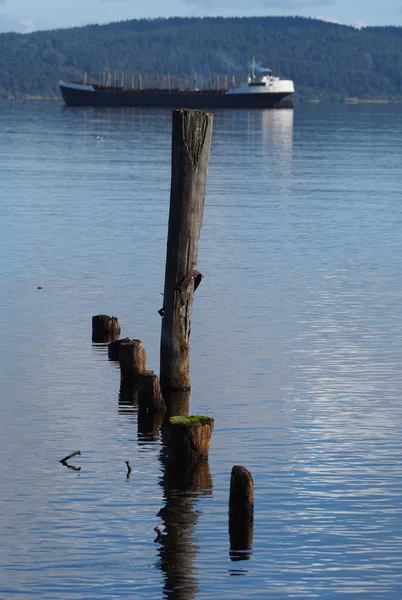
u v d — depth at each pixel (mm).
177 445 32156
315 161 167625
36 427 35094
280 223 86562
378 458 32750
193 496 29734
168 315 38812
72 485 30266
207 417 33031
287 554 26438
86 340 46469
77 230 79625
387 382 40906
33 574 25266
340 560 26172
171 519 28234
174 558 26109
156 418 36375
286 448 33500
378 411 37344
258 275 62281
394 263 67062
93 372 41594
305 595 24562
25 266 63719
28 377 40688
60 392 38938
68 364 42656
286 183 126562
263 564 25953
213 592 24625
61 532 27328
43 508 28688
